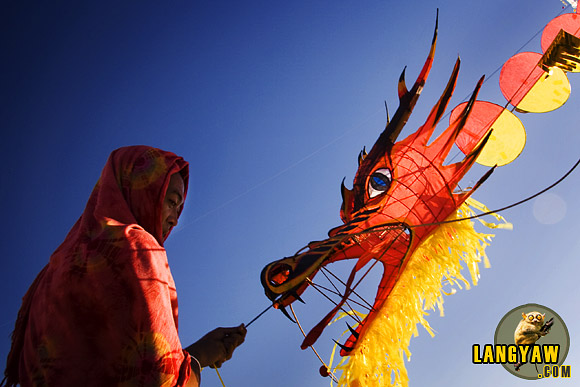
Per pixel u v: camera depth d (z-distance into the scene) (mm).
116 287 820
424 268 2150
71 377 787
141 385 777
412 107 2283
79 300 817
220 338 1072
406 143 2355
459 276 2180
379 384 2053
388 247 2217
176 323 912
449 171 2277
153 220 1040
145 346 798
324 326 2113
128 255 843
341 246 2186
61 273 843
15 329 947
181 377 827
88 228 918
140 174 1055
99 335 806
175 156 1142
